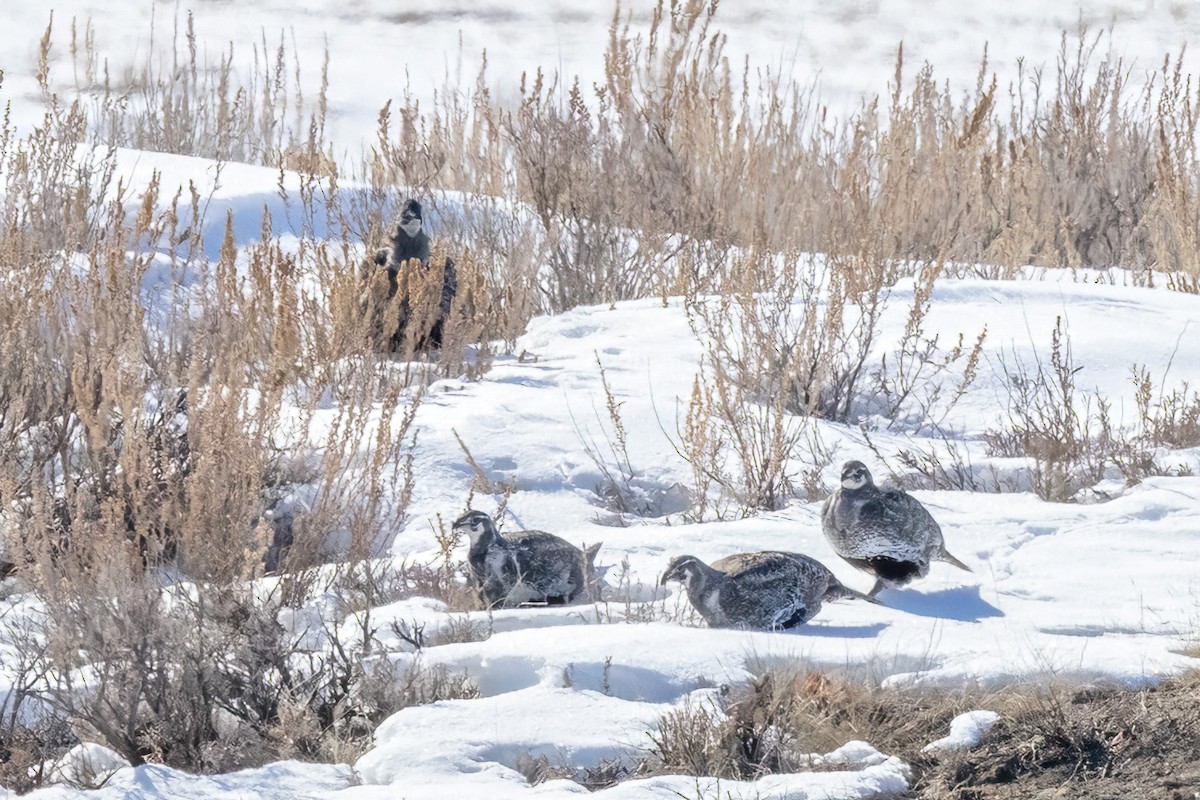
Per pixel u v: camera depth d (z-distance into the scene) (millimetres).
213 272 29312
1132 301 28875
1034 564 17672
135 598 14625
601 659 14414
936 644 15070
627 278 31438
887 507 16406
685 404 23891
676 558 15781
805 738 13352
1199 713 13250
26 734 14062
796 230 30828
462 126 36625
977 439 23688
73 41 40875
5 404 20719
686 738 12922
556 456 21656
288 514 19516
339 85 59312
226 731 14461
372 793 11930
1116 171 36969
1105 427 22547
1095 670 14219
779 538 18594
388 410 18609
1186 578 16875
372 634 15180
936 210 33656
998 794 12430
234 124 41094
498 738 13000
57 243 28547
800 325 26844
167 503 16891
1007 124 44281
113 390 18000
